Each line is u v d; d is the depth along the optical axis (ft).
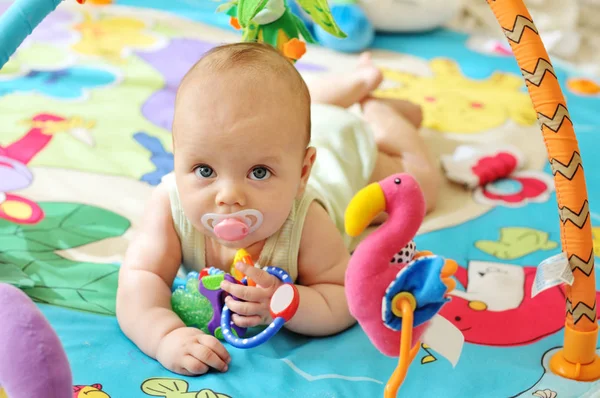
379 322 2.45
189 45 6.44
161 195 3.40
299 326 3.27
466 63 6.75
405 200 2.45
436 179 4.54
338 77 4.97
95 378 2.92
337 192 3.84
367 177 4.20
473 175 4.76
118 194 4.33
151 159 4.73
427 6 7.11
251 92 2.93
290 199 3.10
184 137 2.97
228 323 3.10
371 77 4.87
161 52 6.27
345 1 6.72
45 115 5.13
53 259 3.69
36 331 1.97
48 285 3.48
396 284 2.36
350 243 4.02
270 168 2.99
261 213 3.02
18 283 3.42
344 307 3.35
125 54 6.18
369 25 6.76
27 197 4.19
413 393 2.95
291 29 3.83
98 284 3.54
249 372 3.02
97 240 3.89
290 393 2.91
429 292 2.32
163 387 2.90
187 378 2.97
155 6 7.27
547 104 2.81
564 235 2.94
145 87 5.67
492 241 4.17
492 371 3.10
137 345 3.15
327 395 2.90
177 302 3.26
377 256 2.43
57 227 3.95
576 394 2.99
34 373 1.92
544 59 2.80
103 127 5.05
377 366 3.10
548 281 2.92
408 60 6.73
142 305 3.18
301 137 3.08
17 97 5.35
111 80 5.73
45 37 6.36
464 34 7.49
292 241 3.32
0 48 3.23
